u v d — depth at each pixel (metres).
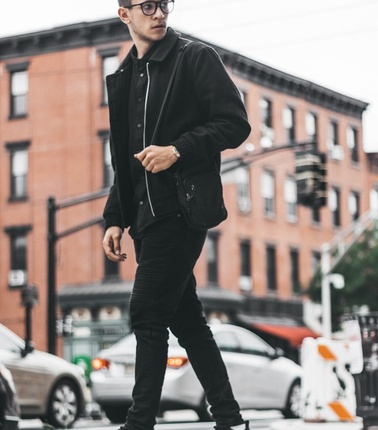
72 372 17.33
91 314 45.88
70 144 47.62
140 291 4.29
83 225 28.38
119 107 4.47
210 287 47.69
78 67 47.88
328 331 38.38
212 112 4.31
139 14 4.39
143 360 4.29
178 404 17.70
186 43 4.43
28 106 48.78
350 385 11.79
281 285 52.53
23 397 16.28
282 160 52.72
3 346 16.23
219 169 4.43
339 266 46.75
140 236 4.37
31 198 48.06
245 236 50.09
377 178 61.38
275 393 19.53
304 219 54.78
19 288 47.62
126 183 4.45
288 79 53.16
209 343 4.55
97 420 23.27
